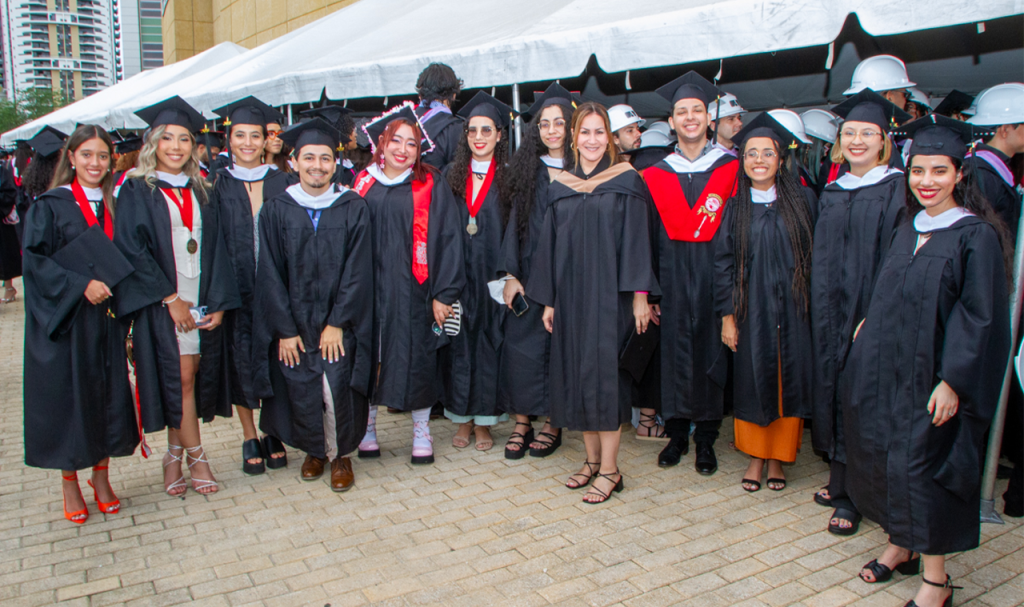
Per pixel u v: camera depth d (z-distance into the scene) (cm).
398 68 561
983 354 235
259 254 359
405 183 384
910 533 249
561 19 502
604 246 337
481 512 340
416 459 403
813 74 637
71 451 314
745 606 261
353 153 545
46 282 306
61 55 18400
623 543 308
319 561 295
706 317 377
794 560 294
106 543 312
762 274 343
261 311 360
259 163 409
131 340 336
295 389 361
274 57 860
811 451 427
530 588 273
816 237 334
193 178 348
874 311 264
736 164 372
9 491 370
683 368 383
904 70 417
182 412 348
